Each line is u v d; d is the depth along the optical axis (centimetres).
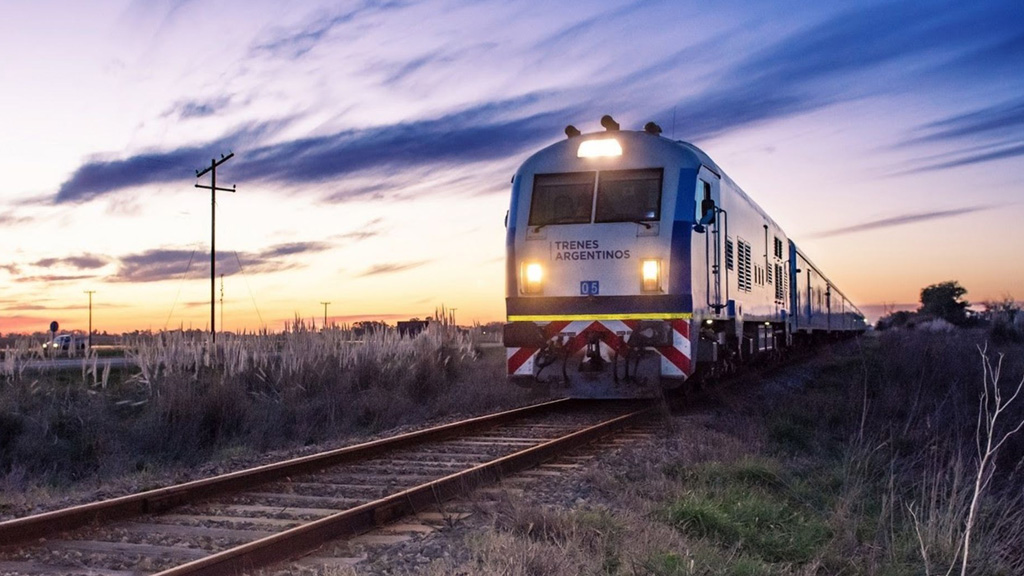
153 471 1184
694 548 626
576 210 1408
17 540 651
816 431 1265
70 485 1156
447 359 1992
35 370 1673
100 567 602
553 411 1608
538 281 1405
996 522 779
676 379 1340
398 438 1135
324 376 1734
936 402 1430
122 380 1738
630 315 1354
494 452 1111
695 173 1384
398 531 691
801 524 743
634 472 923
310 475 950
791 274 2492
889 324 6512
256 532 698
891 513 732
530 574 558
